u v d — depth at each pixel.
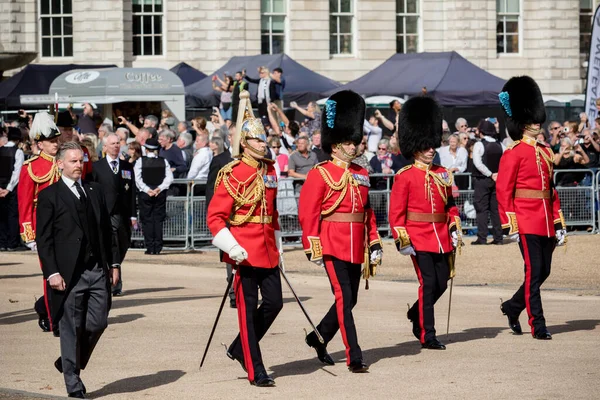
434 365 19.64
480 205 40.03
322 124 20.20
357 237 19.77
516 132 23.36
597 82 47.00
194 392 17.86
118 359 20.64
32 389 18.25
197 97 59.84
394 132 45.22
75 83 53.22
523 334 22.88
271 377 18.92
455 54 58.00
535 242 22.72
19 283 31.50
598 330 23.31
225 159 27.02
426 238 21.59
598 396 17.05
